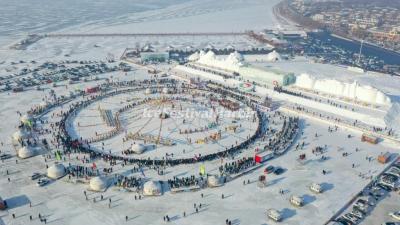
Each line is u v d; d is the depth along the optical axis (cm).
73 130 16650
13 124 17488
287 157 14400
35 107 19575
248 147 15025
